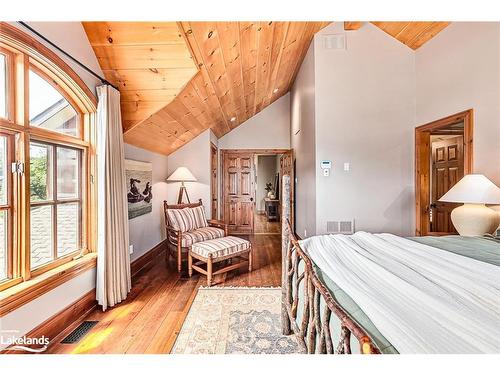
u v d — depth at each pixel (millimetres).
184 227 4023
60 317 2090
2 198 1766
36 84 2010
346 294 1140
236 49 2846
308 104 4324
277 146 6500
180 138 4602
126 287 2824
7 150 1777
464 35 3016
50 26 1959
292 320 1674
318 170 3893
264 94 5242
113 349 1921
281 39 3297
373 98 3881
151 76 2660
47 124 2125
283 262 2105
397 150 3893
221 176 6453
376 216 3893
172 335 2100
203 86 3215
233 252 3402
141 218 3844
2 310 1614
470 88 2939
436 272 1313
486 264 1403
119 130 2738
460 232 2652
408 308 965
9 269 1794
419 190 3787
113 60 2529
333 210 3891
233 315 2412
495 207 2750
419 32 3566
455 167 3984
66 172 2377
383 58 3885
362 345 731
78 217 2525
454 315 903
